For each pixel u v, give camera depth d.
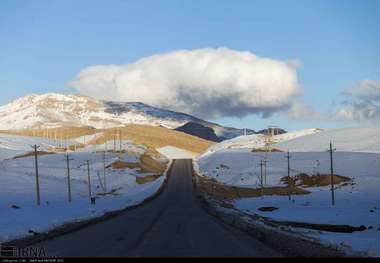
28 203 82.75
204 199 94.94
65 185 123.94
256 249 24.08
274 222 57.12
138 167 177.75
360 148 193.00
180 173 180.50
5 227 42.59
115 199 100.19
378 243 35.84
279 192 121.94
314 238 37.88
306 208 81.75
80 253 22.27
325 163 152.38
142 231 34.09
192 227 37.59
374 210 71.94
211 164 189.75
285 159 171.12
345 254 25.53
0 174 131.50
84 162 172.12
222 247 24.56
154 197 103.81
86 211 66.44
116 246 24.97
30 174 136.38
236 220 48.28
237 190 127.75
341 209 76.50
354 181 124.88
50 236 32.53
